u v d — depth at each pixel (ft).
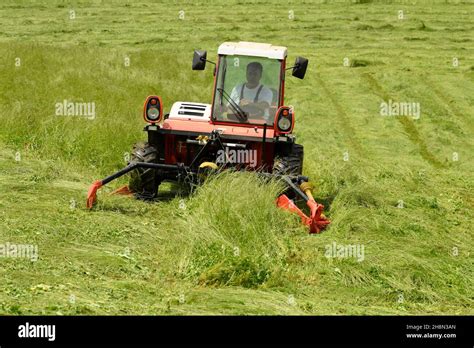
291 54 119.75
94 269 32.55
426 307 32.68
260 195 38.83
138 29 131.44
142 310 28.43
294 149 45.52
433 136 76.59
